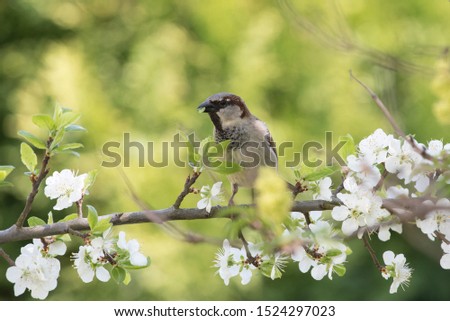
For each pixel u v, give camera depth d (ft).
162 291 36.88
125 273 14.25
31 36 46.09
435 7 39.91
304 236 11.85
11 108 42.68
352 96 39.88
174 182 35.45
